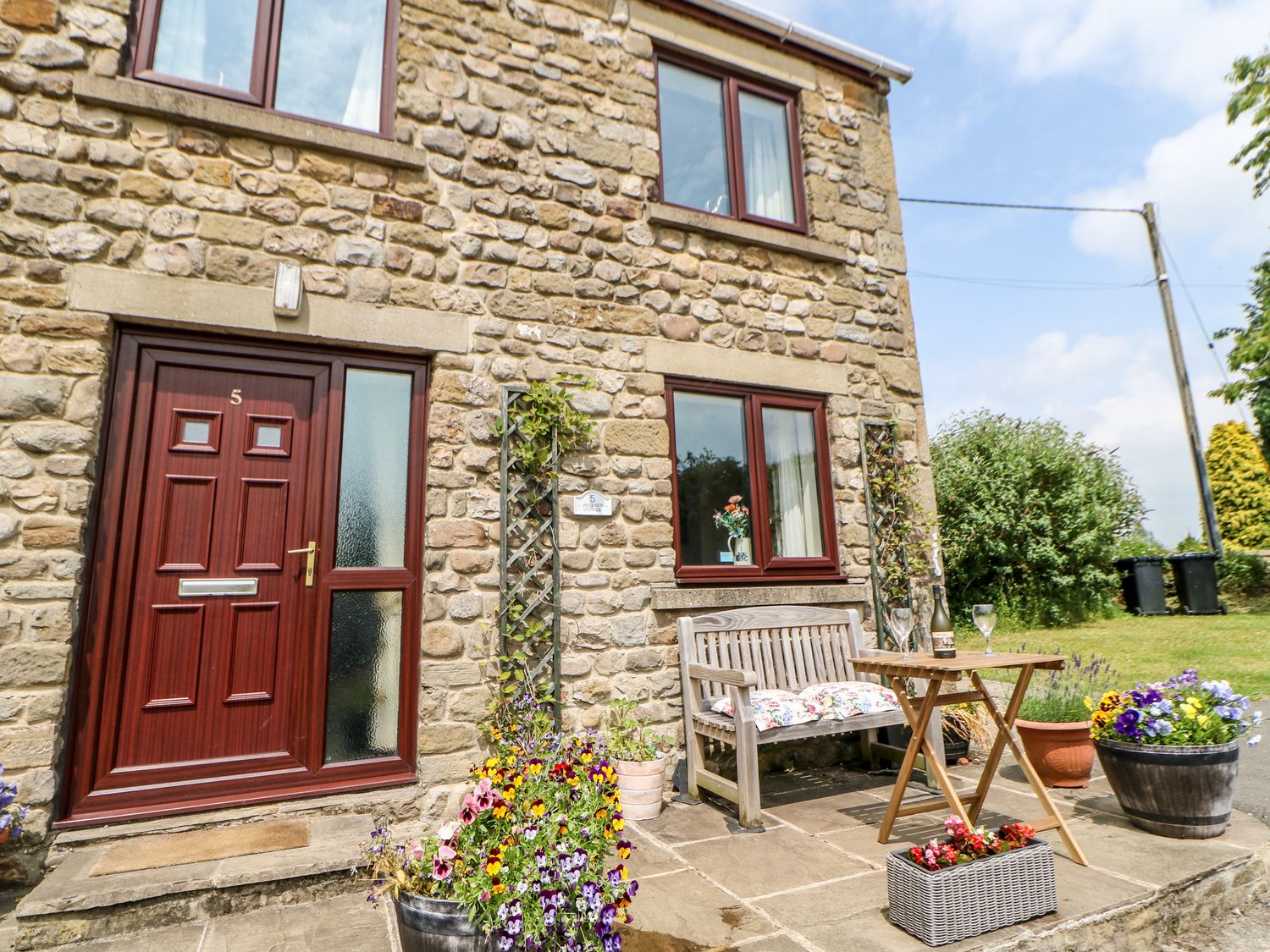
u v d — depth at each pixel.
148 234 3.13
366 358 3.54
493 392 3.69
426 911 1.85
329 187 3.51
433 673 3.32
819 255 4.82
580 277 4.04
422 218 3.67
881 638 4.57
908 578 4.77
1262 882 2.69
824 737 4.31
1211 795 2.81
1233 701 2.99
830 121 5.16
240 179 3.33
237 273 3.25
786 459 4.69
